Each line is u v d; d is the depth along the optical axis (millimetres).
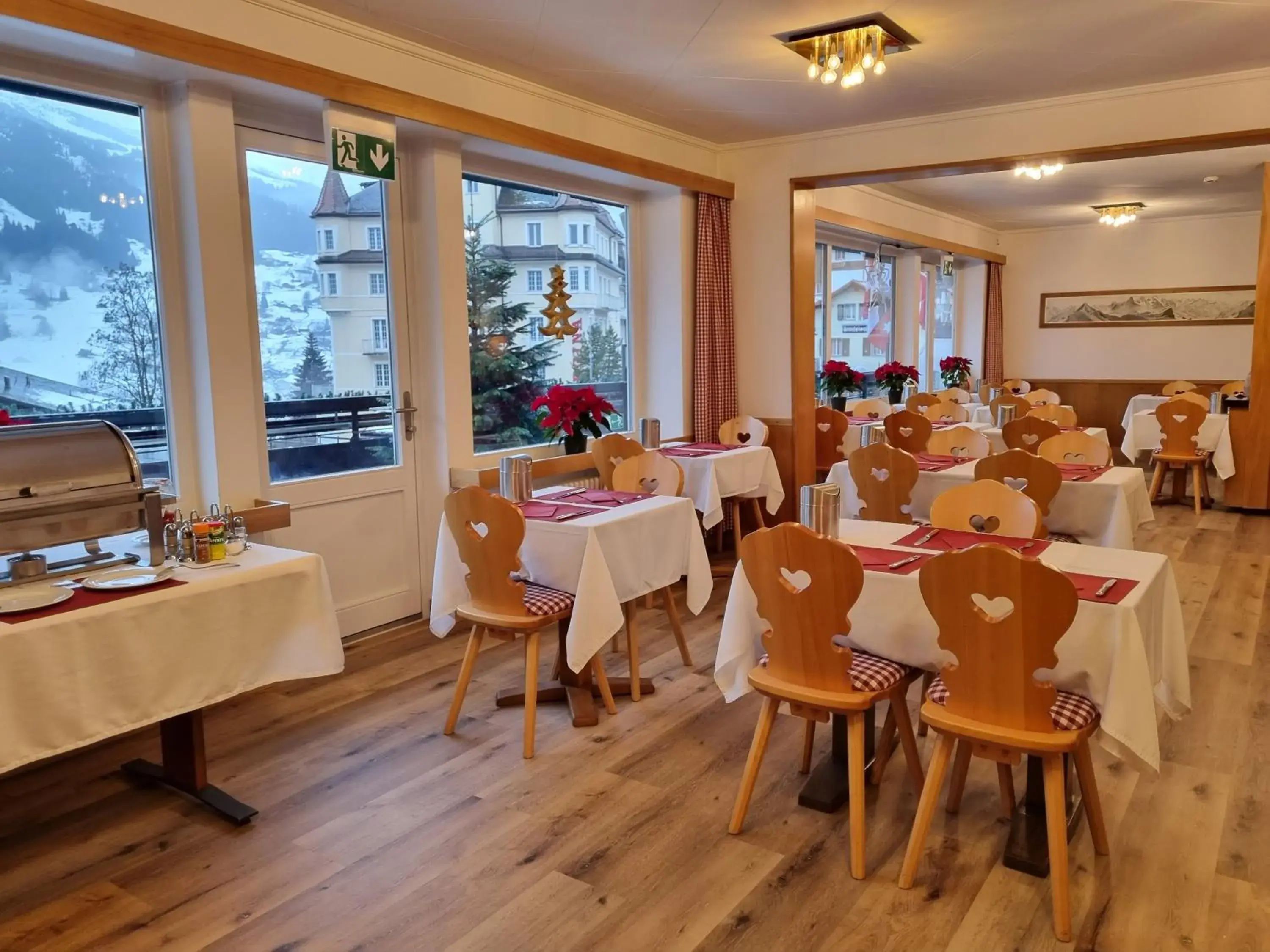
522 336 5020
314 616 2625
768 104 4941
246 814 2574
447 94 4051
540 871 2328
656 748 3031
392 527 4262
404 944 2045
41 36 2799
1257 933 2047
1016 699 2059
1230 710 3283
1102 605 2109
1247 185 7918
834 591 2242
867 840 2453
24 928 2115
